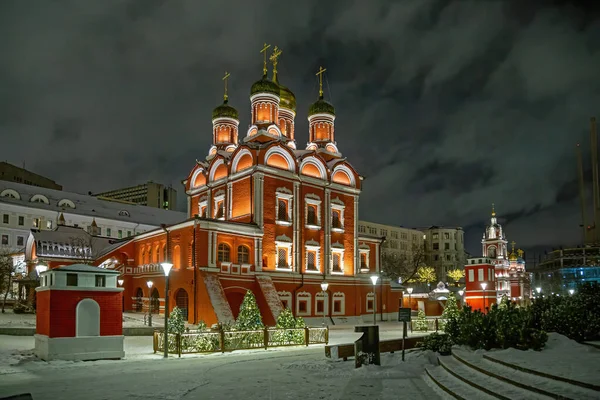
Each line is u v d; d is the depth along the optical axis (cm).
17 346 2633
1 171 10469
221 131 6122
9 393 1487
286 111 6184
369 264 6056
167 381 1692
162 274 4912
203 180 5875
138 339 3281
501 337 1831
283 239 5062
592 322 1967
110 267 5597
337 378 1734
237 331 2744
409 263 11575
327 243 5453
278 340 2941
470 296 6631
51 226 8012
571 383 1202
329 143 6056
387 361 2075
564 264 13988
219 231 4556
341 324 5309
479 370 1521
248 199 5028
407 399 1380
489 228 10606
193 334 2567
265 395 1446
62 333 2244
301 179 5303
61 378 1775
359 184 5900
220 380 1705
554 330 1988
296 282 5100
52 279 2295
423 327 4138
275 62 6184
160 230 5059
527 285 10644
